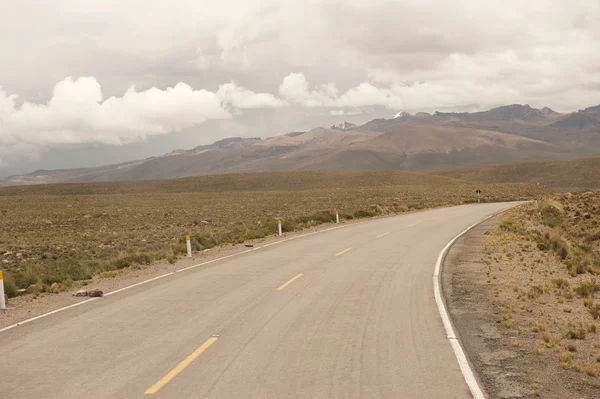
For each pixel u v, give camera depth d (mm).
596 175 188250
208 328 8758
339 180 144250
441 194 77438
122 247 25422
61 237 32656
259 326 8820
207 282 13359
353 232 26656
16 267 20109
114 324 9258
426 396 5730
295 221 34250
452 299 10852
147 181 160125
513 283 12250
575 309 9828
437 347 7535
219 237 26000
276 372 6527
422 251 18719
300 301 10758
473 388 5953
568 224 25156
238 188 145250
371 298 10961
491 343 7773
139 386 6113
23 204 70188
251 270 15148
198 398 5723
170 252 19750
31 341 8266
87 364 6988
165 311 10172
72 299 11930
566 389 5996
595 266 14531
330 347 7570
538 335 8188
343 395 5766
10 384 6273
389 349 7453
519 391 5926
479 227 27766
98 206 66375
